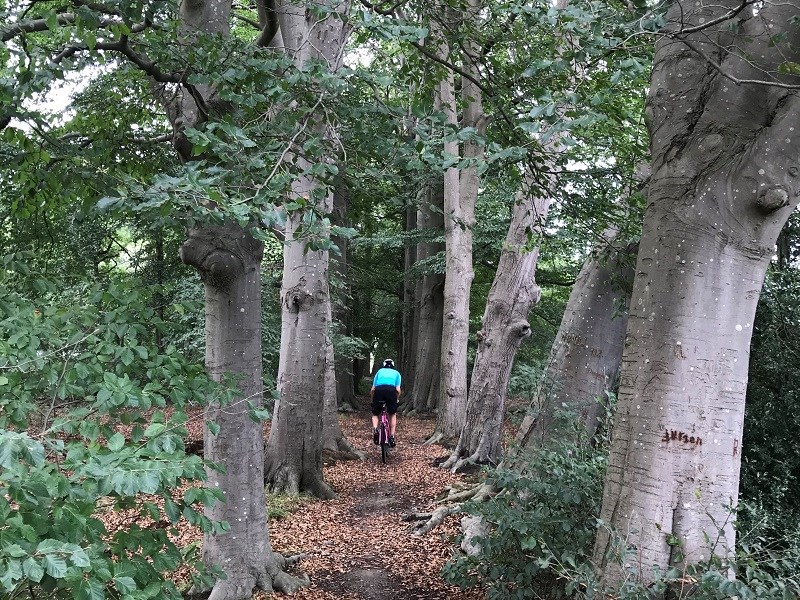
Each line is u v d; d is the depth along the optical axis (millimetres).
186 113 4422
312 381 8164
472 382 10117
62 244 7844
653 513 3016
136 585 1972
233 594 4664
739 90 3018
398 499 8125
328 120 3176
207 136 2609
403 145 3504
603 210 4719
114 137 4547
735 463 3064
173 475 1928
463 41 4340
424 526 6559
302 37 6391
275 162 2846
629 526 3062
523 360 17828
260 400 4812
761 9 3041
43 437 2197
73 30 3334
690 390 3027
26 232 4414
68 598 1896
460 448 10078
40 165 3594
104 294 2824
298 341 8133
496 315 9938
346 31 4609
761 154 2955
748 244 3041
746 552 2773
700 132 3105
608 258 4910
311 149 2980
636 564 2992
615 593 2992
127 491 1766
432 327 17375
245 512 4785
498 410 9930
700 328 3041
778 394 5434
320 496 8039
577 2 2922
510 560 3783
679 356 3051
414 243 17172
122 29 3078
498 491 7023
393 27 3047
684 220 3096
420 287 19375
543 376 5227
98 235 10031
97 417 2463
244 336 4684
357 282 18328
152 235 10438
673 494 3018
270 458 8109
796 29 2900
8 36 3203
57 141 3543
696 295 3051
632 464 3127
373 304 23516
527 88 3877
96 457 1866
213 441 4711
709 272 3047
